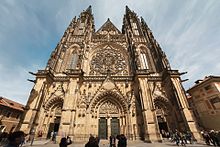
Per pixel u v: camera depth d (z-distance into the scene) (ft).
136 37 189.67
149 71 148.97
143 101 117.60
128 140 109.19
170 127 118.52
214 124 122.72
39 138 110.01
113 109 129.08
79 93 128.26
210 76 133.59
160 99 130.62
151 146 79.15
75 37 187.32
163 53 150.71
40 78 129.18
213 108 125.18
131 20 216.54
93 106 125.80
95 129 117.19
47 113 123.03
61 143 41.78
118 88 132.77
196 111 146.41
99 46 181.57
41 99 120.88
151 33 186.91
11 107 179.73
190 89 153.17
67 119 107.55
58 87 134.92
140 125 116.26
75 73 130.11
